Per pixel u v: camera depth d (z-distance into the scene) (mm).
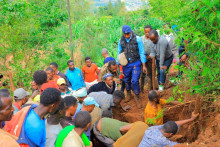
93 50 13469
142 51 5152
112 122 3871
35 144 2674
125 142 3471
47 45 8789
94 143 4590
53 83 5055
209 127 3113
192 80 3518
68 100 3355
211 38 2729
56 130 3045
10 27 7680
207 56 2941
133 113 5418
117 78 7227
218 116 3035
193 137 3697
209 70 2816
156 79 6238
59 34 9414
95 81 7355
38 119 2691
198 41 2691
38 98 4066
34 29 8102
